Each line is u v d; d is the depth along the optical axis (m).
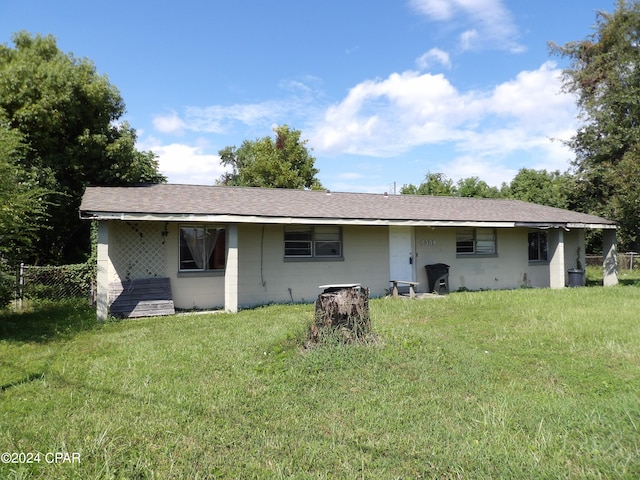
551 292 13.34
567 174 23.89
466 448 3.47
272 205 12.21
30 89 13.27
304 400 4.58
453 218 13.62
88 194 10.88
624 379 5.15
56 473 3.12
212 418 4.12
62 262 15.56
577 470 3.13
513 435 3.72
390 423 4.01
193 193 12.58
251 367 5.64
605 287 14.98
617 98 19.98
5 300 9.37
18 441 3.60
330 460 3.34
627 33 22.50
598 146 21.47
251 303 12.23
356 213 12.66
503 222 14.29
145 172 16.27
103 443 3.56
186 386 4.96
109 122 15.39
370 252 13.91
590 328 7.77
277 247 12.66
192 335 7.79
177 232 11.54
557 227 15.13
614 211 17.12
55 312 10.52
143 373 5.44
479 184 33.81
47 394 4.72
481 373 5.42
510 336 7.38
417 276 14.65
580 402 4.44
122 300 10.36
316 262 13.15
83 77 14.27
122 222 11.06
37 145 13.79
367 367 5.52
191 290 11.62
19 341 7.35
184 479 3.08
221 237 12.09
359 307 6.48
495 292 13.62
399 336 6.72
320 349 5.99
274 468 3.22
